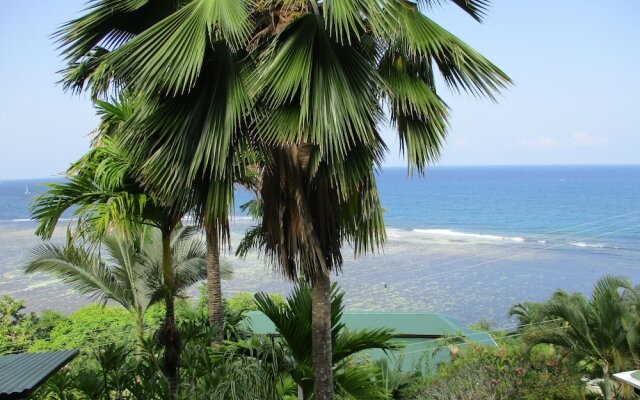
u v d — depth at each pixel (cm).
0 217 9894
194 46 443
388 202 10488
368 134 469
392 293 3011
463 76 506
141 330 1021
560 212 8144
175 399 666
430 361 1369
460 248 4744
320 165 516
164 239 657
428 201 10562
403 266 3809
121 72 462
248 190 800
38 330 1781
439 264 3891
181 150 481
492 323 2352
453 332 1559
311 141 468
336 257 558
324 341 569
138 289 1017
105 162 592
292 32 465
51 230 600
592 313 1139
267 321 1628
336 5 420
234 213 484
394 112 531
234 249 4078
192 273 1055
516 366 1001
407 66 523
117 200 579
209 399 627
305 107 443
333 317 671
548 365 1016
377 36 458
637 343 1087
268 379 637
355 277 3431
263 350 661
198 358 707
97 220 575
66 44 514
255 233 1051
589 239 5278
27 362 555
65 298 2964
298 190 518
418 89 516
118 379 733
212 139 465
